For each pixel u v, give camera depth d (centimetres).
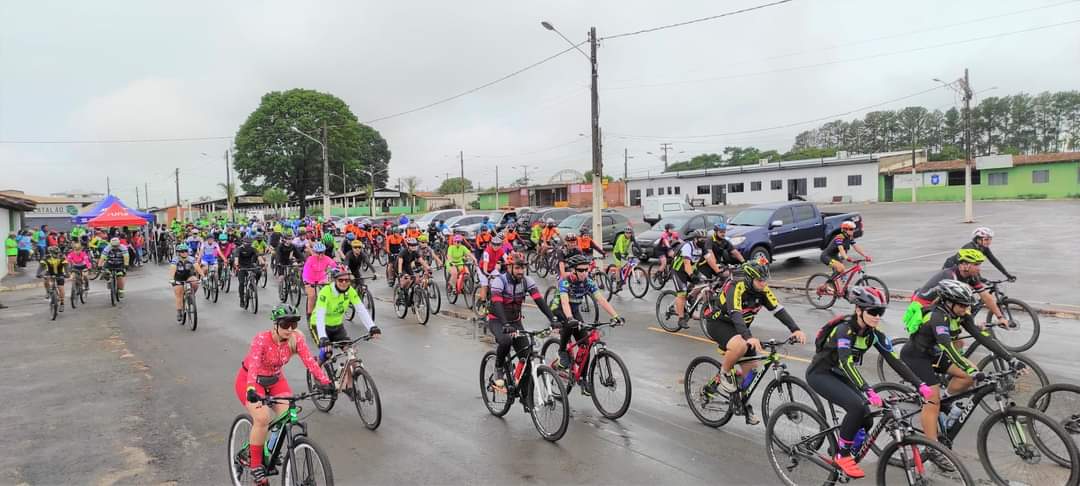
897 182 5072
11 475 557
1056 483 465
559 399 594
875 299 448
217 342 1126
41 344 1166
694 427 628
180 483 536
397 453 586
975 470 505
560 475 525
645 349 956
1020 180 4588
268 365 492
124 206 2969
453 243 1416
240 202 7512
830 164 5094
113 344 1142
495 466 549
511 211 3416
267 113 5738
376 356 975
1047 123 9206
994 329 863
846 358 461
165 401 771
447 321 1270
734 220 1888
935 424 493
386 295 1666
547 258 1939
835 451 479
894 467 500
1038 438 474
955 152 7644
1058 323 1010
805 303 1297
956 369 505
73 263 1661
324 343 688
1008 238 2217
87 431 669
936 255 1923
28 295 1978
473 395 766
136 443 631
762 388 736
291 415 465
